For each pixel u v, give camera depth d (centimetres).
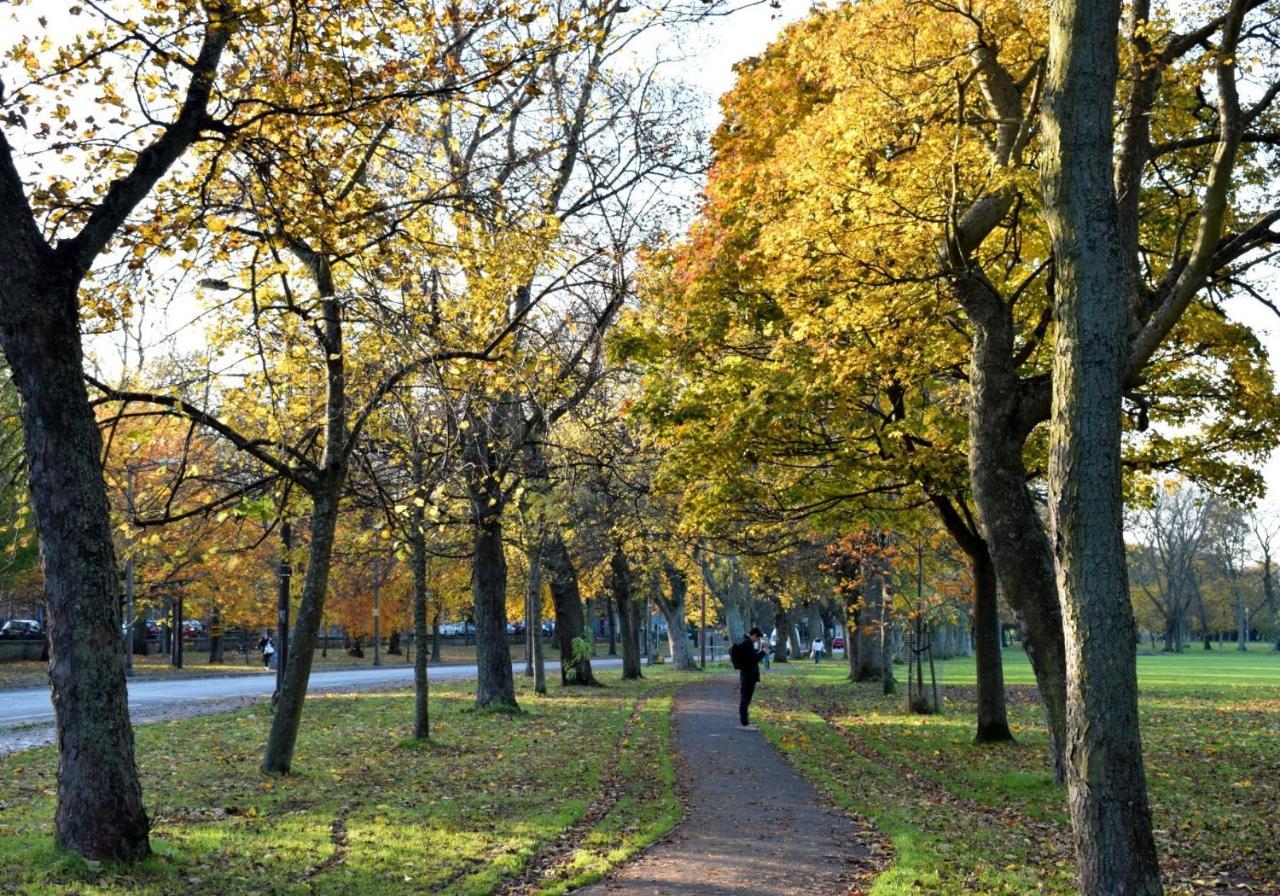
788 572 3722
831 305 1423
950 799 1354
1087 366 645
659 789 1384
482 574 2506
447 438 1452
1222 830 1150
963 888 858
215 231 1016
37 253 833
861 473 1886
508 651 2519
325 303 1394
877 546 2798
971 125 1439
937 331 1622
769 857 980
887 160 1354
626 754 1741
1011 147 1359
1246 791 1400
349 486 1612
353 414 1474
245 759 1563
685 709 2636
